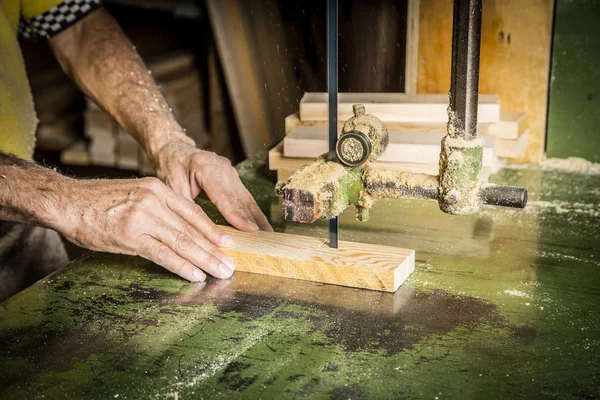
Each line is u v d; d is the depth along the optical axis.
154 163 1.51
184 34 3.28
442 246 1.28
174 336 0.99
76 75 1.74
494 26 1.69
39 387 0.88
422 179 1.08
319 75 2.63
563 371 0.88
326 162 1.15
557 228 1.34
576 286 1.11
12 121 1.53
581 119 1.67
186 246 1.18
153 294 1.13
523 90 1.71
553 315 1.02
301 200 1.07
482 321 1.01
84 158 2.99
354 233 1.35
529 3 1.64
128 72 1.68
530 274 1.15
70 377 0.90
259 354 0.94
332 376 0.88
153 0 3.13
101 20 1.77
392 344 0.95
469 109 1.00
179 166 1.44
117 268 1.23
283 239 1.25
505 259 1.21
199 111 3.09
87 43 1.72
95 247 1.23
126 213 1.19
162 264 1.17
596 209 1.43
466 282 1.13
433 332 0.98
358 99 1.66
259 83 2.73
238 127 2.81
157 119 1.57
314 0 2.53
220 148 3.02
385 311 1.04
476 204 1.04
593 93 1.65
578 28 1.62
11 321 1.05
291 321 1.02
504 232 1.33
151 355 0.95
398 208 1.48
